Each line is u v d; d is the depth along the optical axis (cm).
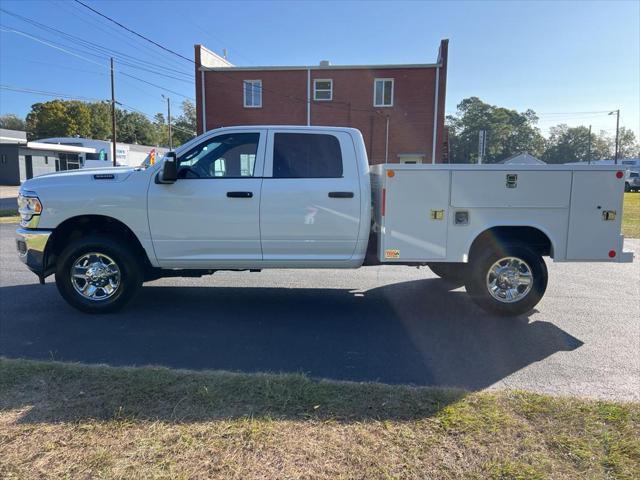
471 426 305
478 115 9594
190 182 554
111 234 579
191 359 441
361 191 557
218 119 2833
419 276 809
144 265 597
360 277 798
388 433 296
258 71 2792
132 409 321
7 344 476
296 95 2797
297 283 752
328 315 588
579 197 546
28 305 616
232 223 555
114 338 497
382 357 452
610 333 527
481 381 397
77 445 280
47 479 250
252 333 519
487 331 532
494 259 561
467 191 542
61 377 371
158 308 609
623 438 293
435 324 557
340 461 268
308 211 555
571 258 554
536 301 568
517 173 541
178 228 557
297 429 299
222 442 283
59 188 553
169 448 277
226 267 575
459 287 733
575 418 316
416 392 354
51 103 7956
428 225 545
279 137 563
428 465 265
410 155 2767
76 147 4406
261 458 269
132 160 4922
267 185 554
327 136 564
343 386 363
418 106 2744
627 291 723
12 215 1773
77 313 582
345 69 2747
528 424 309
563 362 442
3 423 303
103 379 368
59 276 564
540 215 546
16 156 3938
